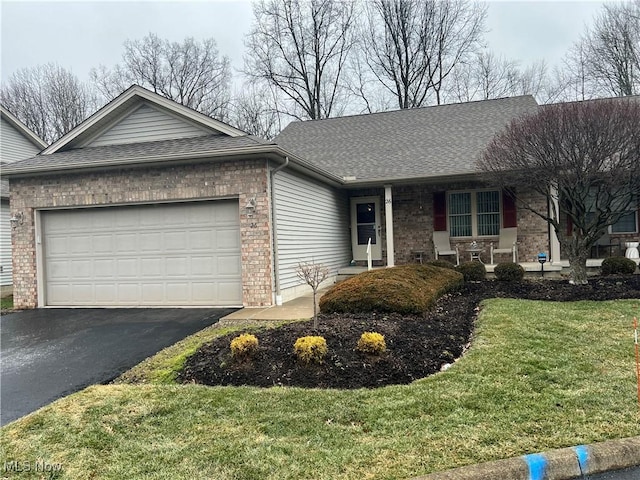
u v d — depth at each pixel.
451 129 14.47
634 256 11.29
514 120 9.59
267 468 2.86
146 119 10.23
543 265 11.02
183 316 8.13
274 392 4.11
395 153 13.57
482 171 9.90
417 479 2.67
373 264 13.89
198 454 3.08
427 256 13.22
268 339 5.31
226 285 8.91
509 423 3.30
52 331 7.46
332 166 13.36
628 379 4.09
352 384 4.34
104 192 9.34
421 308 6.79
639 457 2.94
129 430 3.51
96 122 10.22
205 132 9.88
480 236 12.76
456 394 3.86
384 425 3.39
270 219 8.60
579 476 2.83
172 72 33.19
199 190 8.84
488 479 2.70
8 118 15.66
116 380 4.90
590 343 5.21
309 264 10.12
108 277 9.53
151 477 2.82
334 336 5.30
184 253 9.12
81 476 2.90
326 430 3.36
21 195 9.79
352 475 2.75
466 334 6.02
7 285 13.47
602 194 9.80
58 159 9.65
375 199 13.96
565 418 3.35
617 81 24.88
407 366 4.71
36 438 3.45
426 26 27.91
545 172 8.63
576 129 8.10
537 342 5.28
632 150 7.88
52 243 9.84
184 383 4.58
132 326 7.54
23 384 4.97
